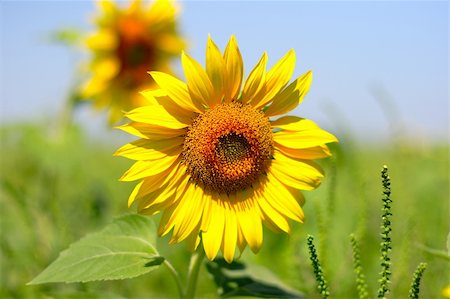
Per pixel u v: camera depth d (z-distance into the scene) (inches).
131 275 33.5
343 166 44.0
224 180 35.3
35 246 43.3
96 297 35.7
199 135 35.2
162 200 34.7
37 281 33.7
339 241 40.6
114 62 57.0
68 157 55.6
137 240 35.3
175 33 59.4
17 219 45.4
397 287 36.3
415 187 48.8
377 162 50.8
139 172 34.4
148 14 58.4
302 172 35.2
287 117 35.7
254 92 35.4
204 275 43.2
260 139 35.4
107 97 57.0
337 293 38.3
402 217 42.4
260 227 34.9
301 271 37.9
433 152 54.7
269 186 35.5
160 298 44.3
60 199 51.8
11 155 58.4
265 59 35.3
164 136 34.9
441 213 45.1
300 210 35.0
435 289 36.3
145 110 34.5
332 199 37.8
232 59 34.9
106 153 73.3
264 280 37.3
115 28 57.5
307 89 35.3
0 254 43.0
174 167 35.3
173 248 45.0
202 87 34.9
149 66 58.2
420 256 37.2
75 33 55.4
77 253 34.8
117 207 51.9
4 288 41.9
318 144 34.9
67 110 56.9
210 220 34.9
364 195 39.3
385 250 29.5
